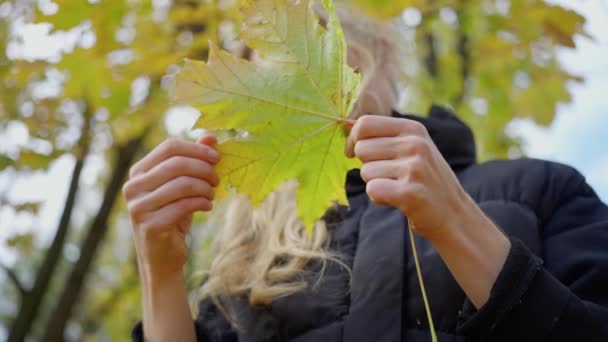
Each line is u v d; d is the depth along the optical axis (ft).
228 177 3.96
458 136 4.72
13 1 7.09
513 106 10.26
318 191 3.96
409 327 4.16
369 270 4.27
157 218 4.05
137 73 6.95
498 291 3.79
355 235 4.53
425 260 4.23
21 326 9.18
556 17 6.98
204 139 4.03
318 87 3.84
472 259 3.81
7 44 7.29
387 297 4.19
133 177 4.15
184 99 3.80
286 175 3.94
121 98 7.32
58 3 6.14
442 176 3.75
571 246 4.19
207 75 3.80
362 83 4.83
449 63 10.48
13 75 6.85
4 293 24.25
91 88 7.15
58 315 9.20
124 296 16.63
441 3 8.88
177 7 6.70
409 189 3.69
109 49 6.70
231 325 4.71
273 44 3.82
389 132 3.76
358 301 4.24
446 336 4.09
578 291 4.05
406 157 3.72
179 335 4.36
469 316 3.95
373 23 5.29
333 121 3.86
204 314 4.85
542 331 3.81
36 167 8.06
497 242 3.86
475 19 9.41
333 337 4.23
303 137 3.89
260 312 4.52
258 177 3.95
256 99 3.83
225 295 4.76
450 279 4.15
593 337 3.83
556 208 4.35
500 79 10.08
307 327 4.33
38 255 16.99
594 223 4.26
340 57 3.82
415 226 3.77
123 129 7.86
